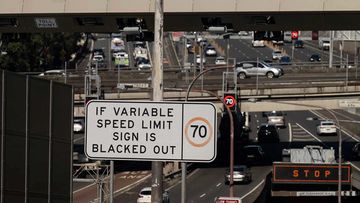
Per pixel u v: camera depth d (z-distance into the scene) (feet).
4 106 246.27
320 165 566.77
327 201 584.81
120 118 142.92
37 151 262.88
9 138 248.93
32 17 499.92
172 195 588.50
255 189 606.96
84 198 568.00
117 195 579.89
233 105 622.13
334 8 485.56
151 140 142.72
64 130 278.05
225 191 599.98
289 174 565.94
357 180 572.10
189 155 142.61
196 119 142.51
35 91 261.24
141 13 488.44
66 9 494.59
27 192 257.96
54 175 272.72
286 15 491.31
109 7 490.90
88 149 142.92
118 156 143.02
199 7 489.67
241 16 492.54
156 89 149.89
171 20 499.10
